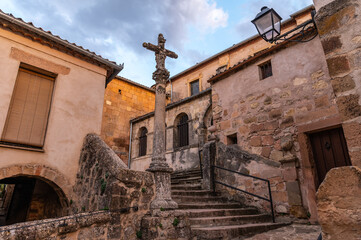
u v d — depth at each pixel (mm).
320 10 3008
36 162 5953
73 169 6484
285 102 6949
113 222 4211
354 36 2674
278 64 7395
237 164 7641
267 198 6652
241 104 8109
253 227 4969
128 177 4664
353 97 2541
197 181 8773
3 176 5387
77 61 7320
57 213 6660
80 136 6828
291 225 5672
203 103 11562
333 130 6039
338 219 1699
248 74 8164
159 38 6195
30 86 6449
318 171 6133
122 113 14391
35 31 6352
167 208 4691
